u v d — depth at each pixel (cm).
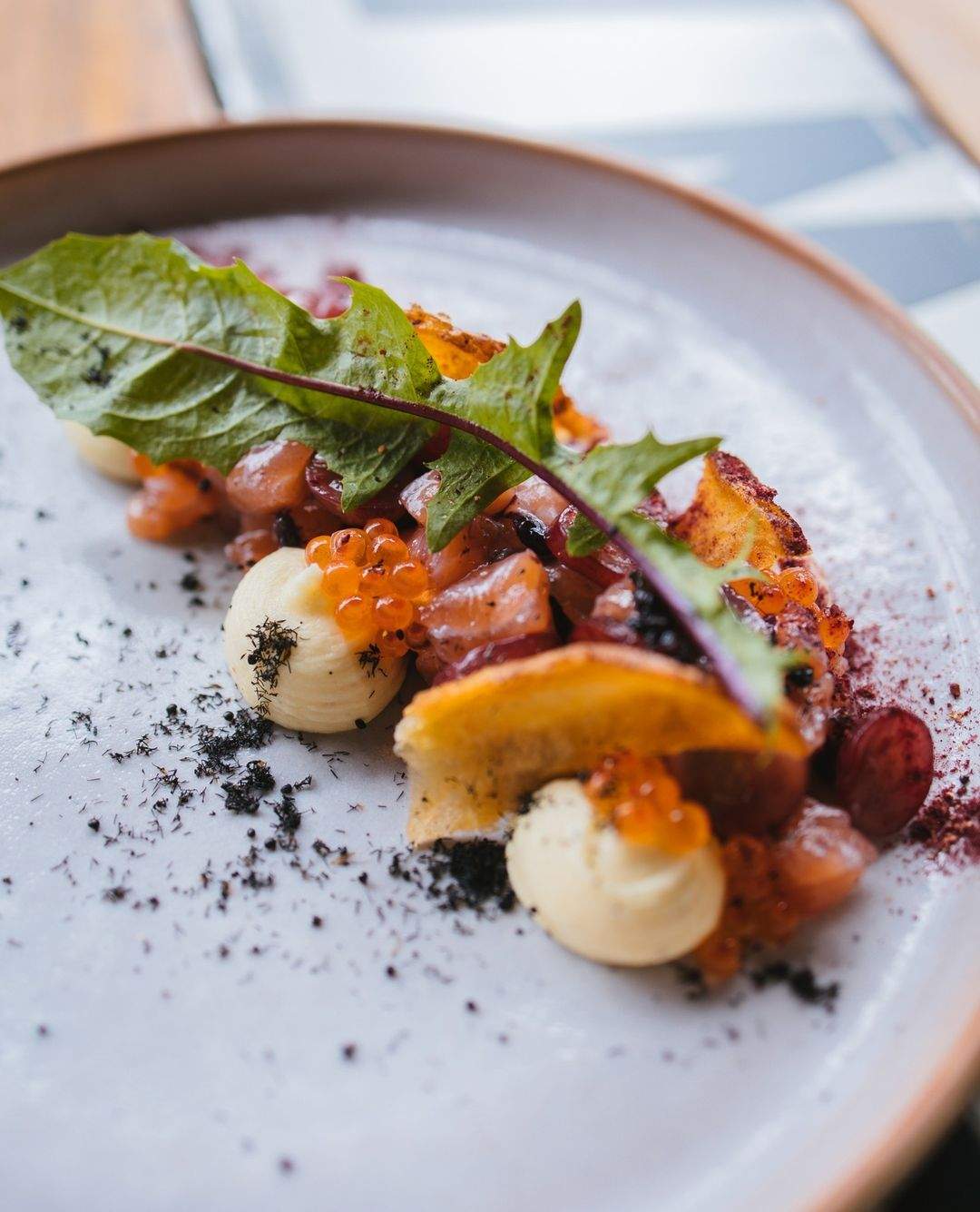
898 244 37
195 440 27
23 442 30
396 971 22
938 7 43
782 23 45
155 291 27
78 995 22
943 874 23
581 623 23
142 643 27
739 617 23
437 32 45
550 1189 20
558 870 22
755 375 32
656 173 34
